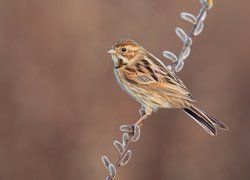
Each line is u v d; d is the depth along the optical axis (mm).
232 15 17781
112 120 15688
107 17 16812
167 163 15641
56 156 15445
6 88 15852
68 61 16172
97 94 15930
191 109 9242
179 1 17266
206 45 17125
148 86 9500
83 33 16438
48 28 16344
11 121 15648
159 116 15883
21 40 16312
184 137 15805
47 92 15836
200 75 16641
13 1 16484
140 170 15562
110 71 16234
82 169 15352
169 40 16922
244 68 16953
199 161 15789
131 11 17094
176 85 9375
